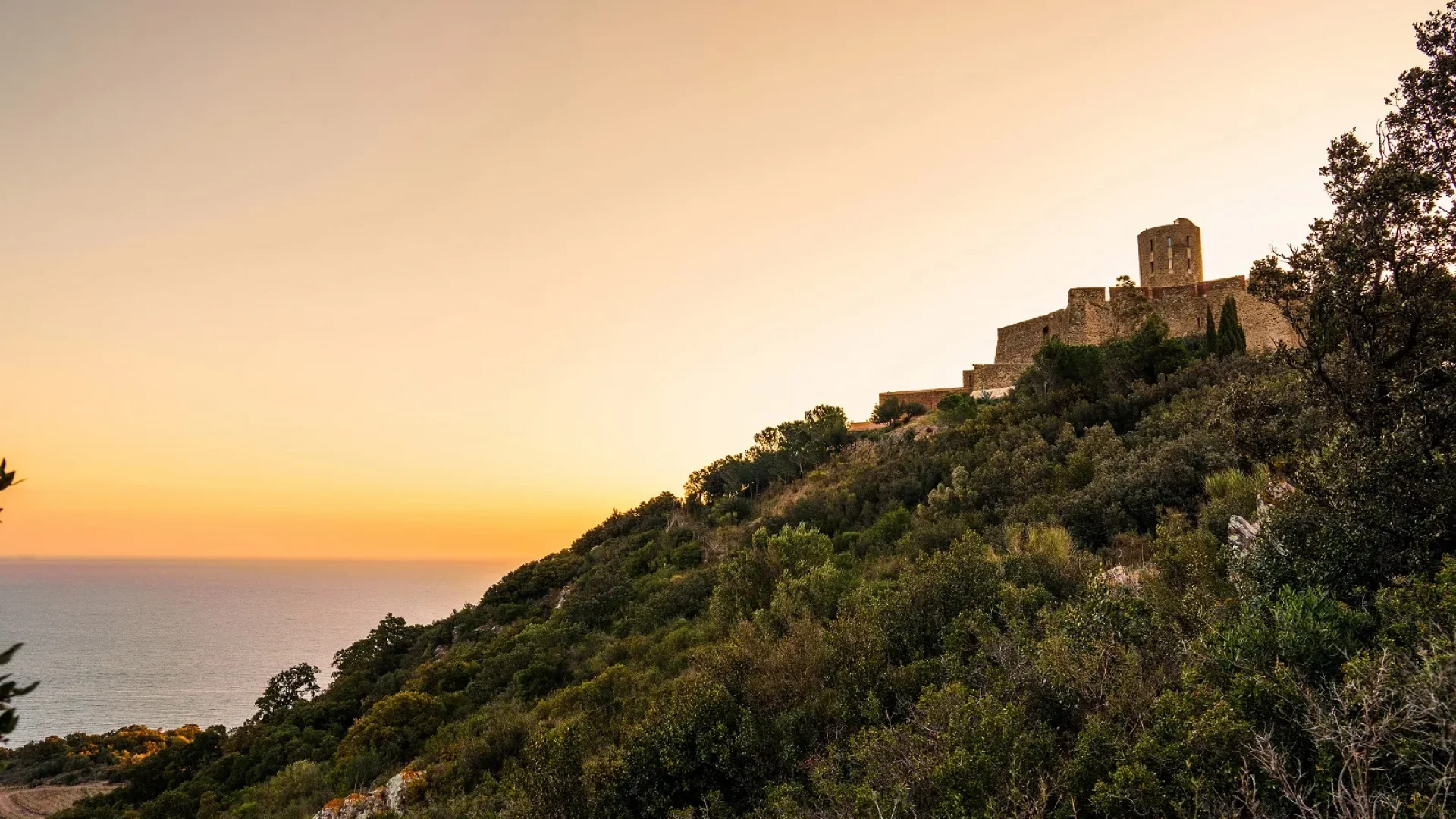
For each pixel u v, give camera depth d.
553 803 10.25
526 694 28.72
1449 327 8.04
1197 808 4.67
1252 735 4.96
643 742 11.02
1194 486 18.41
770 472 67.62
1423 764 4.20
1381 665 4.75
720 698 11.05
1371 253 8.45
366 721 29.30
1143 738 5.52
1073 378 42.16
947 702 7.43
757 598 23.31
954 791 5.99
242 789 31.92
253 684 151.12
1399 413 8.13
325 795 24.28
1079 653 7.76
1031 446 30.47
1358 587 7.29
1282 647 5.98
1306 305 9.30
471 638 53.00
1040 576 12.91
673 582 39.56
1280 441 10.16
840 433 65.62
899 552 24.67
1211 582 9.48
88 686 146.62
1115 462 22.69
